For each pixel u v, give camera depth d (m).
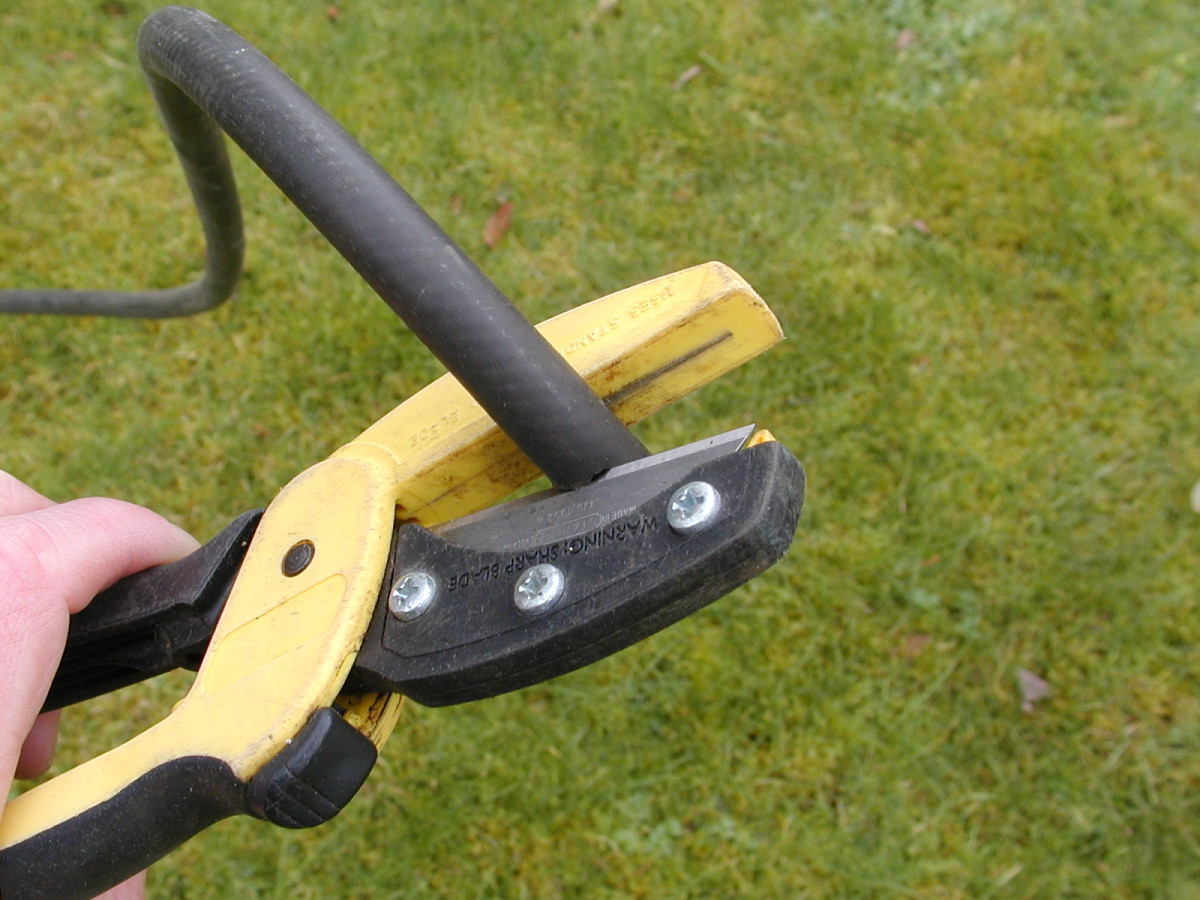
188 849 1.97
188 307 1.55
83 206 2.54
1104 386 2.43
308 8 2.85
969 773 2.06
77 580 0.92
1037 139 2.76
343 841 1.98
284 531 0.85
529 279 2.51
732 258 2.55
